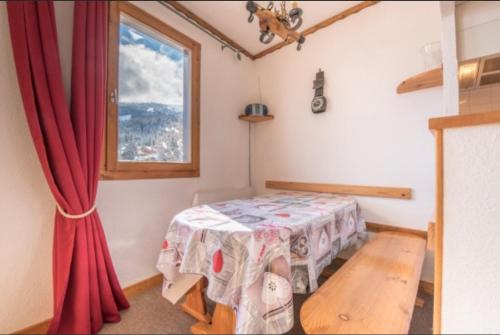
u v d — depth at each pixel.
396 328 0.75
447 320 0.61
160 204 2.01
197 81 2.33
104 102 1.56
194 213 1.36
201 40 2.38
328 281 1.04
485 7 0.64
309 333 0.74
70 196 1.33
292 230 1.07
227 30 2.53
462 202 0.58
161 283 1.98
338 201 1.83
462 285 0.59
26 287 1.32
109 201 1.68
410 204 1.89
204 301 1.48
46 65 1.28
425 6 1.84
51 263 1.41
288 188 2.67
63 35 1.49
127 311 1.58
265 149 2.91
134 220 1.83
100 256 1.46
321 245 1.29
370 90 2.10
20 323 1.30
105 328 1.41
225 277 0.98
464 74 0.66
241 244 0.98
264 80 2.91
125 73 1.83
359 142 2.16
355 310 0.84
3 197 1.25
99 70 1.50
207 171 2.45
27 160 1.32
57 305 1.31
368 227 2.09
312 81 2.48
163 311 1.58
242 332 0.87
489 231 0.55
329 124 2.36
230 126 2.72
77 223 1.37
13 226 1.28
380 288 0.98
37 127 1.24
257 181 2.98
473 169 0.56
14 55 1.21
